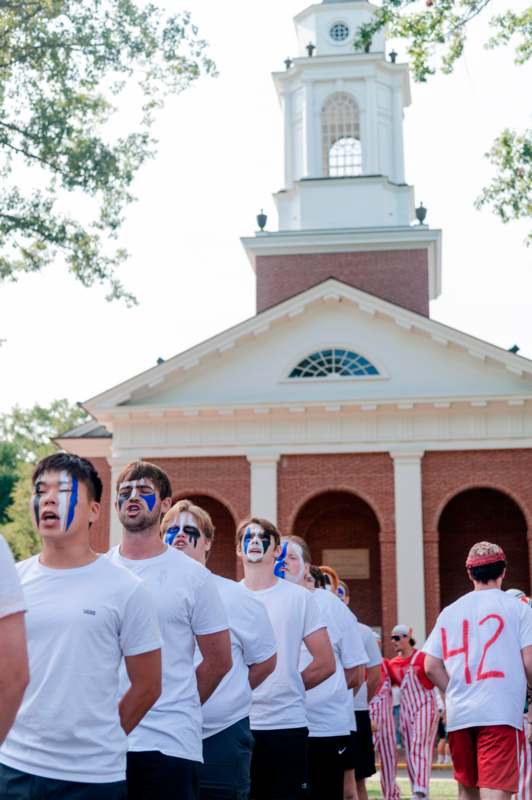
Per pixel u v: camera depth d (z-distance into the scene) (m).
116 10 22.55
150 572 6.09
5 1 22.09
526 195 19.73
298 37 40.66
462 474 30.86
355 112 40.09
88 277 24.25
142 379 31.91
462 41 18.31
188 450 31.66
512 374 31.47
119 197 23.92
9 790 4.75
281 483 31.34
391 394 31.81
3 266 23.95
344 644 9.27
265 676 7.23
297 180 39.44
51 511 5.01
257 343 32.53
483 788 7.58
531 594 31.77
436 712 12.38
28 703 4.82
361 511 34.50
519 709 7.73
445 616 8.09
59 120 22.59
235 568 33.41
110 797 4.81
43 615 4.88
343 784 9.41
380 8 18.41
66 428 92.94
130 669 5.09
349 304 32.50
